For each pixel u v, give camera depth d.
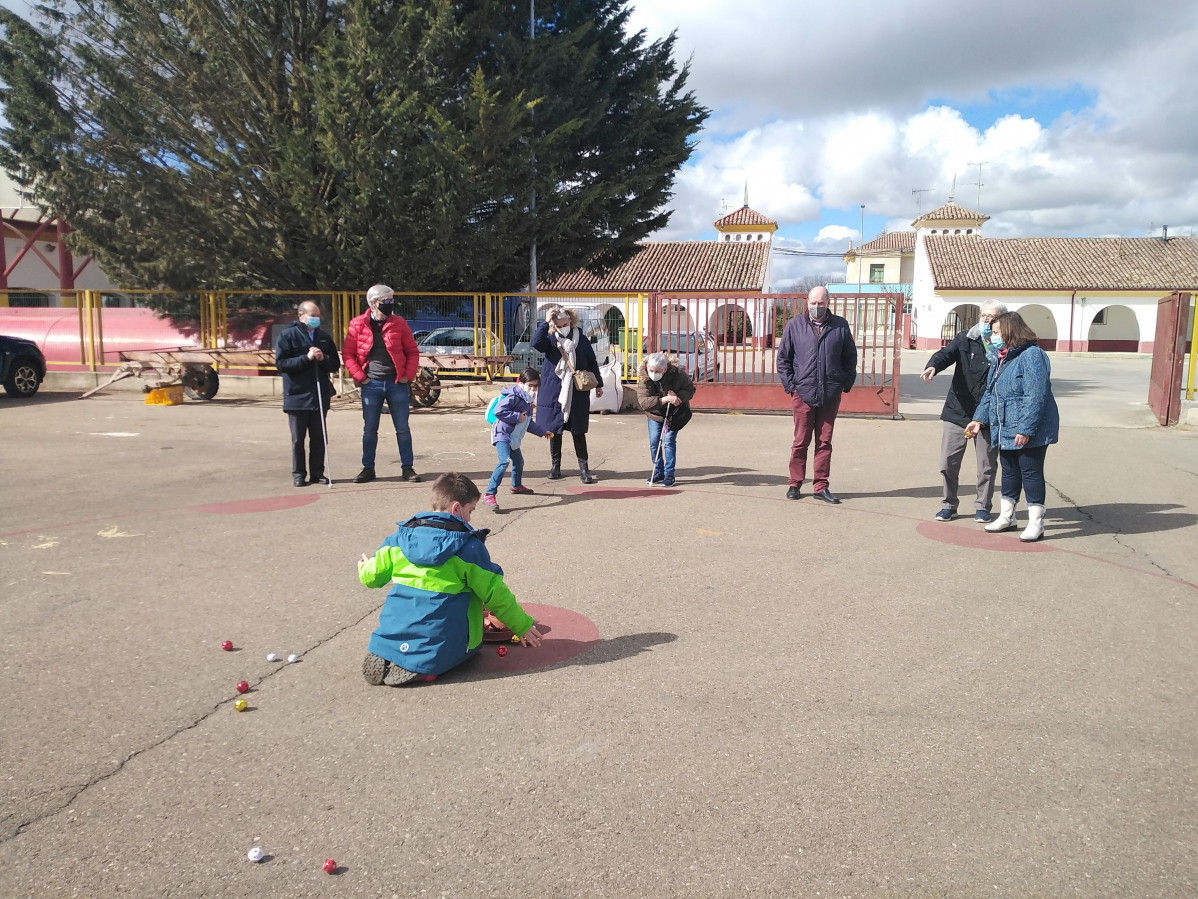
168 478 8.90
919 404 17.53
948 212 71.69
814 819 3.04
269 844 2.87
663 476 8.84
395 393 8.77
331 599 5.24
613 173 18.84
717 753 3.48
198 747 3.49
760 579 5.75
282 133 15.41
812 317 7.97
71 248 19.20
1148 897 2.65
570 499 8.16
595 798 3.16
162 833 2.92
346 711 3.81
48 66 16.22
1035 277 49.19
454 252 16.19
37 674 4.14
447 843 2.88
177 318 17.92
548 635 4.71
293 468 8.61
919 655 4.50
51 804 3.07
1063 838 2.94
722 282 42.41
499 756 3.44
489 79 16.53
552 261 19.73
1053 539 6.86
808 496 8.39
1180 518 7.55
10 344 15.75
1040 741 3.61
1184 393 15.66
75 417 13.55
